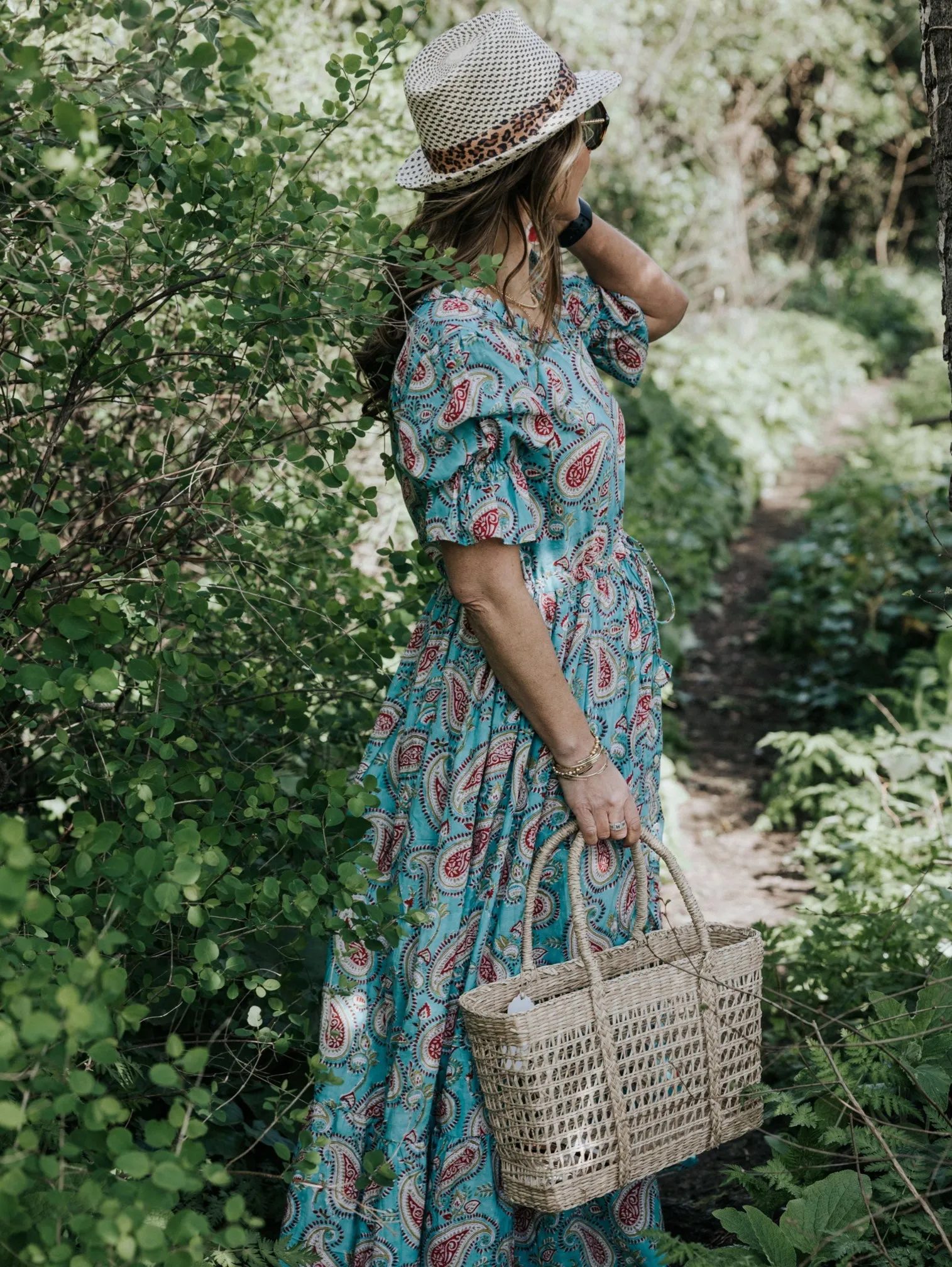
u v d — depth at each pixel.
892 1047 2.39
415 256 2.09
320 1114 2.12
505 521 1.95
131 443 2.75
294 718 2.47
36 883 1.92
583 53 11.78
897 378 17.33
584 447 2.05
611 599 2.15
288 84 4.12
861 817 4.68
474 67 1.96
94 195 1.90
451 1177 2.06
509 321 2.04
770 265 19.44
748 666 7.32
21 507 2.16
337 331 2.36
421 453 1.98
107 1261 1.36
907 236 24.27
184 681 2.36
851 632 6.78
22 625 2.05
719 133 17.25
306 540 2.86
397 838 2.16
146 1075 2.16
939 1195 2.12
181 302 2.56
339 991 2.14
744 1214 2.12
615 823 2.09
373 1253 2.05
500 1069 1.92
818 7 18.27
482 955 2.09
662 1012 2.02
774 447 12.37
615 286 2.43
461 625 2.12
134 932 1.89
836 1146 2.36
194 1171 1.45
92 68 2.37
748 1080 2.15
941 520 7.41
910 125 21.83
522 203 2.05
